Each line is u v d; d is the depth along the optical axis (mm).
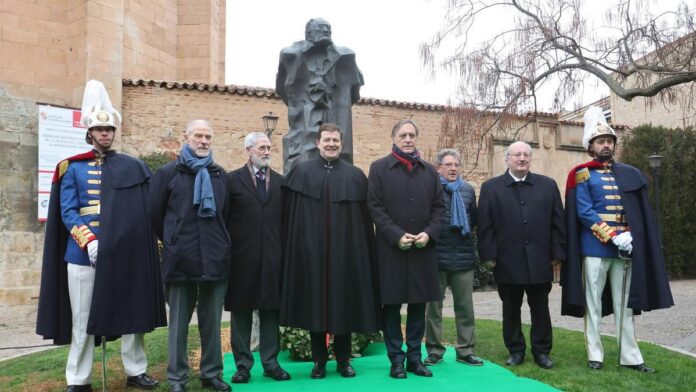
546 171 17078
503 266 5383
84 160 4711
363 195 4977
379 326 4852
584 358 5844
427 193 4961
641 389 4648
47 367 6012
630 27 10664
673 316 10242
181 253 4309
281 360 5672
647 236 5367
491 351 6227
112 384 4895
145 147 13203
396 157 5012
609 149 5488
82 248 4430
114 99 13016
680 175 17594
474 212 5723
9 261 11828
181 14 16516
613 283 5465
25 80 12438
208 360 4535
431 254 4918
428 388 4508
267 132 12750
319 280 4738
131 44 14680
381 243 4875
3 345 8938
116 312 4406
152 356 6090
